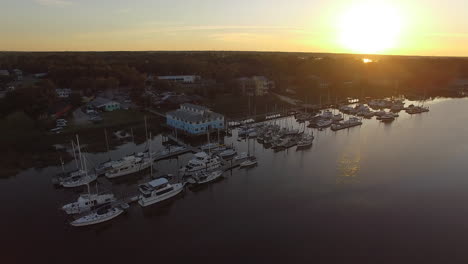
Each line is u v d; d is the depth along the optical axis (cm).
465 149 10475
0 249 5519
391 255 5388
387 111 16988
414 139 11725
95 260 5303
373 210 6769
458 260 5275
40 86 14388
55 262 5241
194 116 12412
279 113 16238
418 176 8425
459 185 7875
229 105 17025
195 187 7862
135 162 8706
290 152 10488
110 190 7606
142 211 6812
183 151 10162
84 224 6122
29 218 6444
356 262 5228
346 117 15725
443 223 6300
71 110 14525
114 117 13762
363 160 9650
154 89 19450
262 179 8350
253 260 5269
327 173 8694
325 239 5806
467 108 17638
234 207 6950
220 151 10112
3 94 15588
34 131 11156
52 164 9138
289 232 6019
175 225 6319
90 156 9794
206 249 5559
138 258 5353
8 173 8450
